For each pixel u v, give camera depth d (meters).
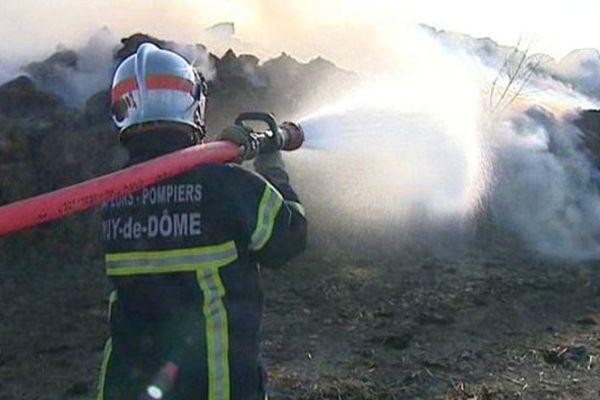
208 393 2.45
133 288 2.54
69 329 6.21
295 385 5.18
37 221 2.22
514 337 6.09
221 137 2.62
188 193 2.51
